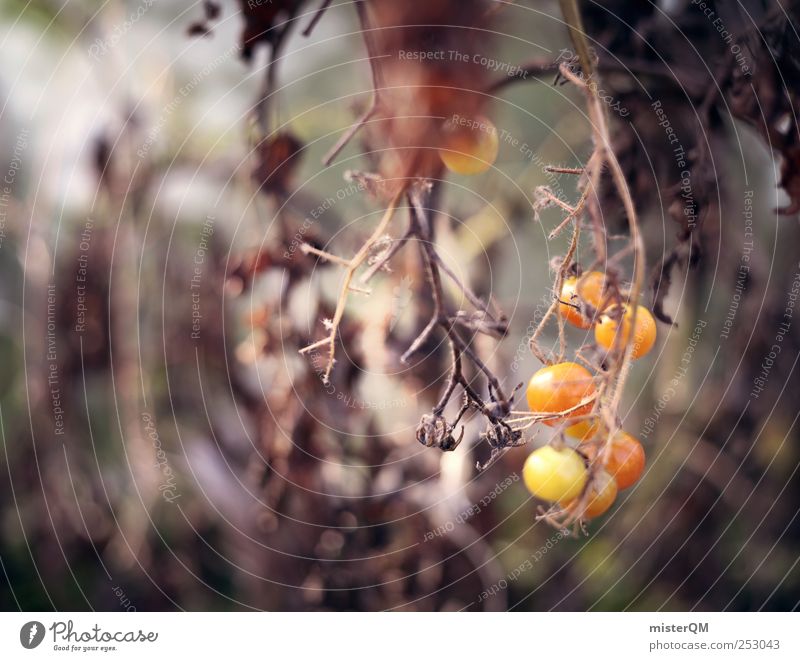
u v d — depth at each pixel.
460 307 0.76
